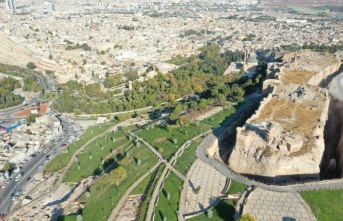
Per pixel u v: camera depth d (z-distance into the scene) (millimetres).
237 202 185125
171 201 196875
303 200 182125
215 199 193000
